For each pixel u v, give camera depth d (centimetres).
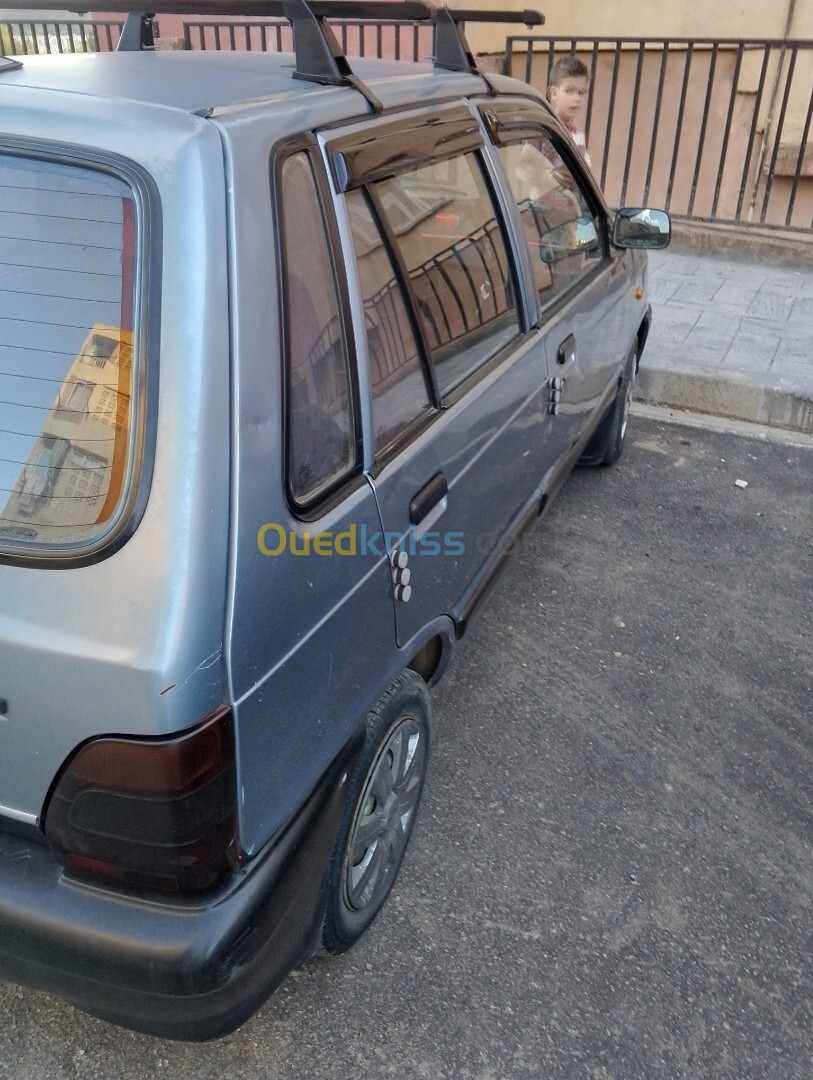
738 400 580
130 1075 213
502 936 249
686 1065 220
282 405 174
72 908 164
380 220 221
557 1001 233
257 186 173
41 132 168
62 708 155
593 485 504
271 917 176
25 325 165
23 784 165
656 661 366
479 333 279
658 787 304
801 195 933
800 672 363
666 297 723
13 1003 227
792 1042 227
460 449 256
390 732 230
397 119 236
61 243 164
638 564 432
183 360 156
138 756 153
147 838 158
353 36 923
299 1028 224
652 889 266
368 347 211
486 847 277
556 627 384
